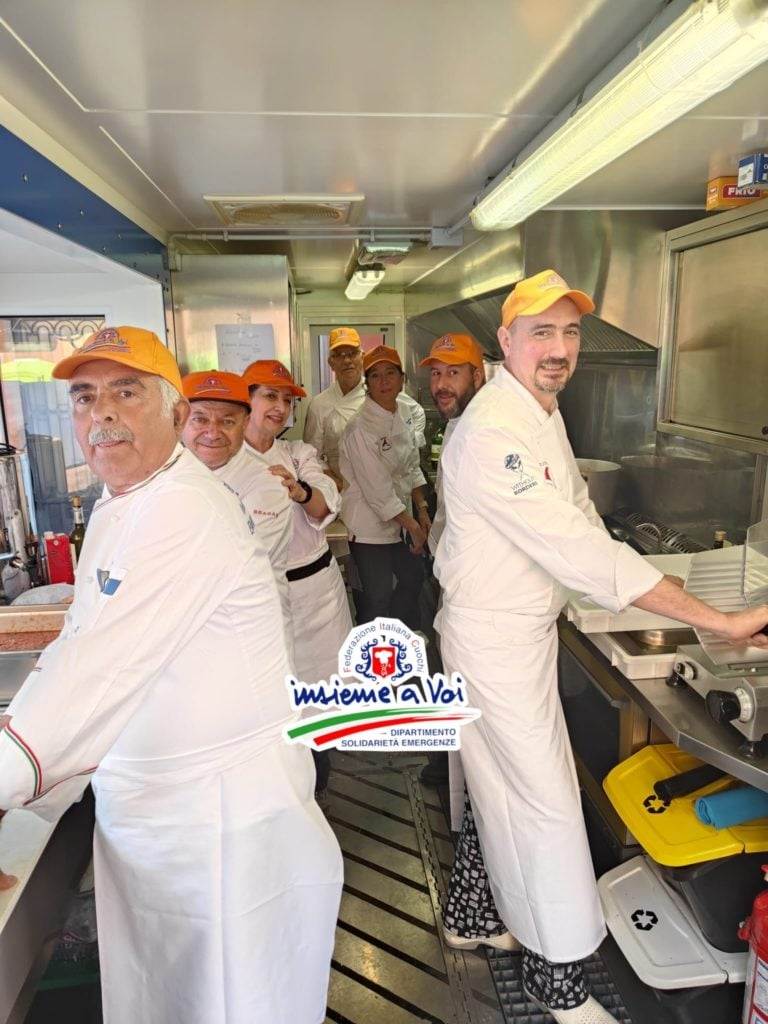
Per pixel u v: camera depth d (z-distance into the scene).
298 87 1.59
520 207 2.33
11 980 1.09
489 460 1.59
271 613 1.31
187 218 3.03
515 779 1.68
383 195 2.69
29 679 1.17
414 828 2.42
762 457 2.24
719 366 2.44
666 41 1.16
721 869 1.59
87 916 1.68
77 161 2.10
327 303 6.12
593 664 2.10
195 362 3.52
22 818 1.29
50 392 2.97
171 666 1.19
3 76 1.49
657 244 2.78
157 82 1.54
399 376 3.40
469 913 1.90
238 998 1.29
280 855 1.32
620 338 2.95
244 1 1.20
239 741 1.26
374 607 3.63
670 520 2.84
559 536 1.53
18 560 2.26
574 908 1.63
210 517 1.16
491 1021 1.72
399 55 1.43
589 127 1.54
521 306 1.62
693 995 1.58
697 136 1.92
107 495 1.27
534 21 1.29
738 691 1.39
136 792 1.24
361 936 1.97
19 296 2.87
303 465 2.47
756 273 2.22
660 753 1.88
